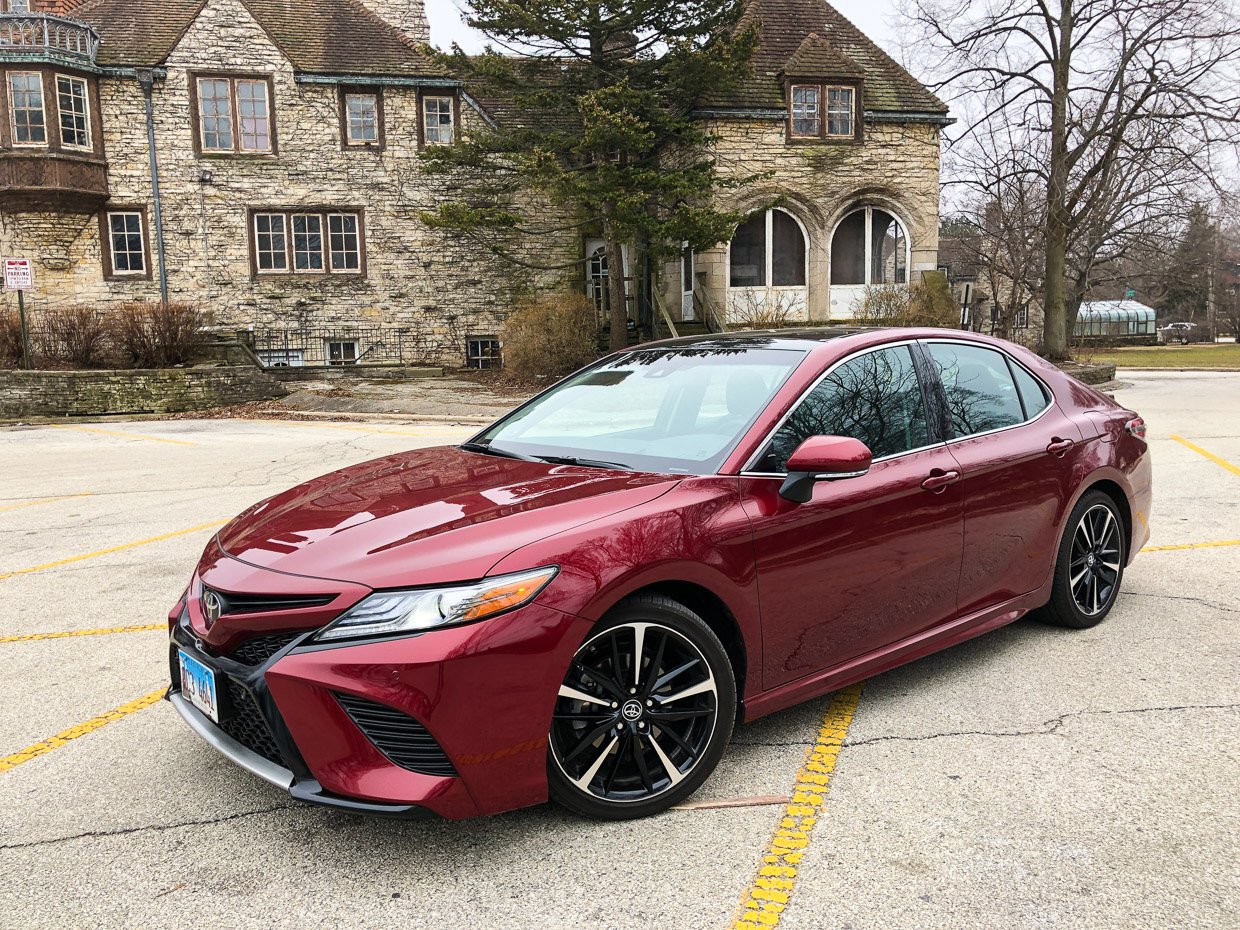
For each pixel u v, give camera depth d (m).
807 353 3.75
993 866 2.69
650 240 19.86
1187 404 16.89
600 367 4.52
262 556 2.94
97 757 3.46
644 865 2.72
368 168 24.36
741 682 3.23
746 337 4.20
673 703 3.01
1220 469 9.60
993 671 4.20
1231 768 3.27
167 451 12.69
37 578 6.07
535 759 2.72
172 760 3.44
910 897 2.55
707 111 21.97
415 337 24.91
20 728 3.73
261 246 24.09
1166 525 7.06
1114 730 3.58
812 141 22.67
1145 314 62.56
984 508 3.97
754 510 3.19
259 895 2.59
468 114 24.67
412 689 2.54
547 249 25.19
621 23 19.55
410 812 2.56
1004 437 4.20
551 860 2.75
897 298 21.86
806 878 2.65
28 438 14.94
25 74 21.86
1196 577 5.66
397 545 2.80
